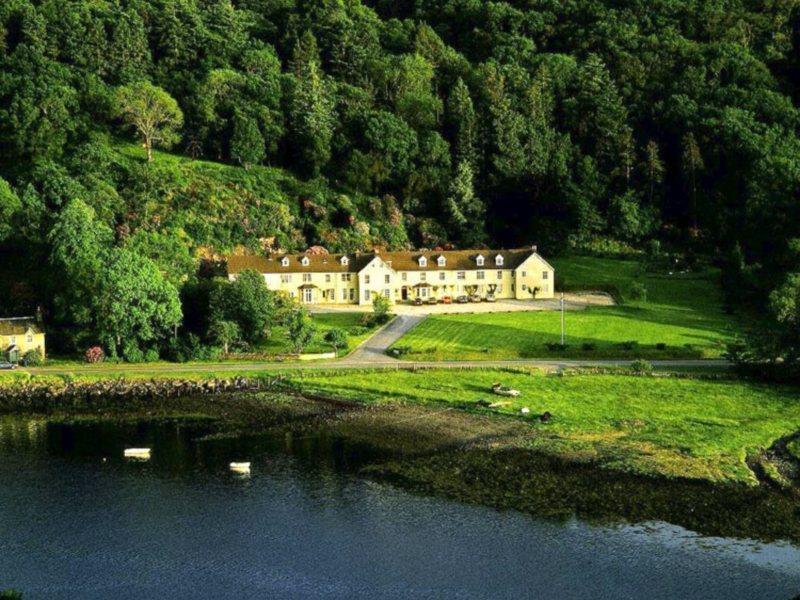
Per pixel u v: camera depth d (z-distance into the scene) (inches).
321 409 3924.7
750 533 2527.1
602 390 4084.6
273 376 4471.0
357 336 5324.8
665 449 3208.7
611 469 3019.2
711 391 4040.4
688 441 3292.3
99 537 2618.1
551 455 3176.7
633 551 2439.7
